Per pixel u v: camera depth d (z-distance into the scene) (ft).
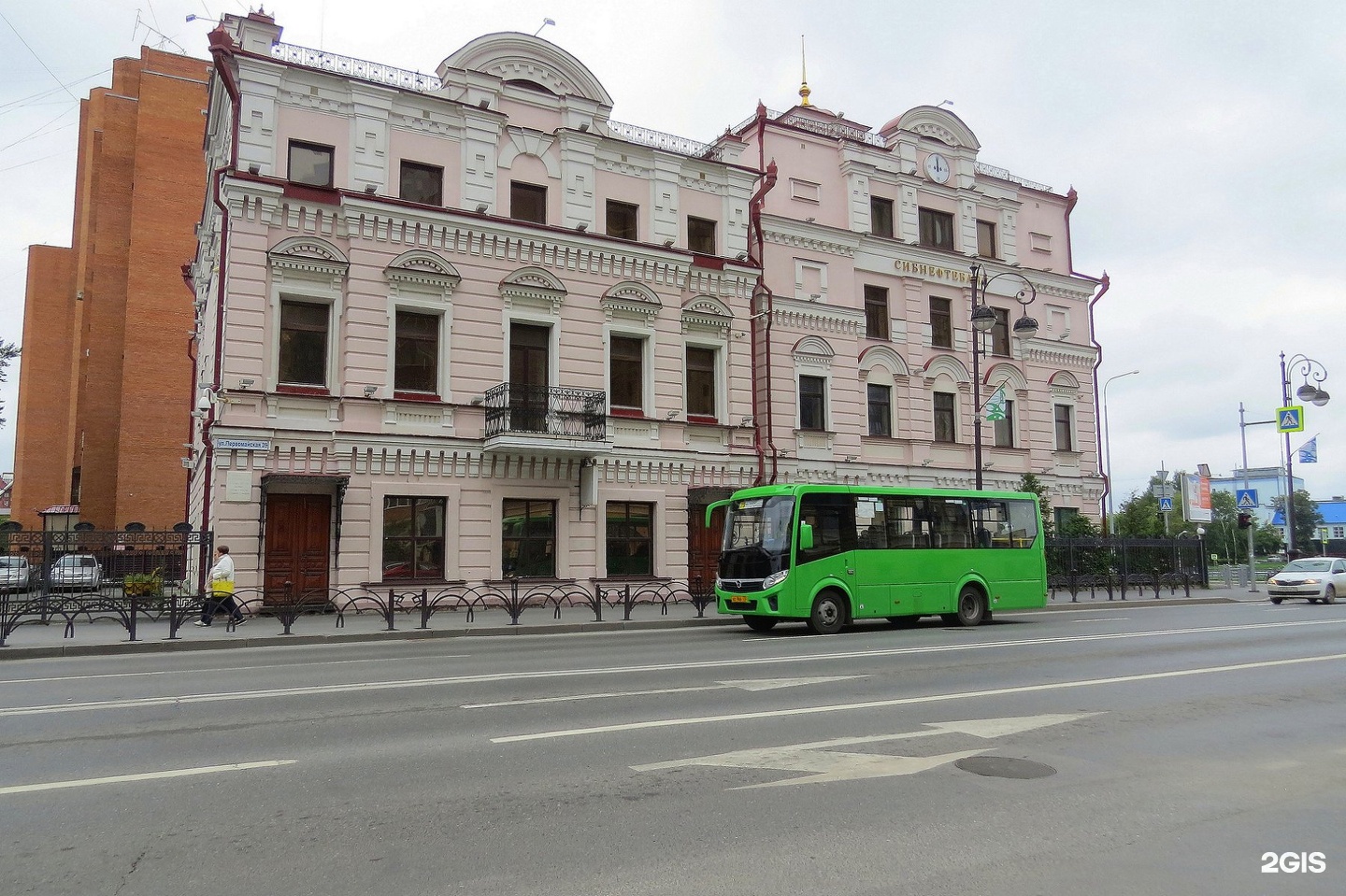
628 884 14.49
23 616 63.67
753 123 96.68
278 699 31.22
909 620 69.10
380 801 18.90
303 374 71.15
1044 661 41.83
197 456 82.17
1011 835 17.03
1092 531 109.60
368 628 60.49
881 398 101.65
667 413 85.92
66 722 27.25
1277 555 321.73
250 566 66.39
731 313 90.53
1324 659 42.52
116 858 15.64
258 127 70.38
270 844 16.33
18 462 176.96
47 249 183.32
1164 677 36.35
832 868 15.26
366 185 73.67
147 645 51.16
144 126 151.33
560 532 79.20
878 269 102.12
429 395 75.41
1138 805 18.97
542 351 81.25
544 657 44.50
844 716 27.94
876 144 106.22
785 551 58.39
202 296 96.53
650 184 87.71
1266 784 20.67
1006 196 114.52
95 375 155.02
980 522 66.54
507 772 21.21
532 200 82.12
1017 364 112.68
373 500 71.36
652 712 28.48
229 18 74.23
